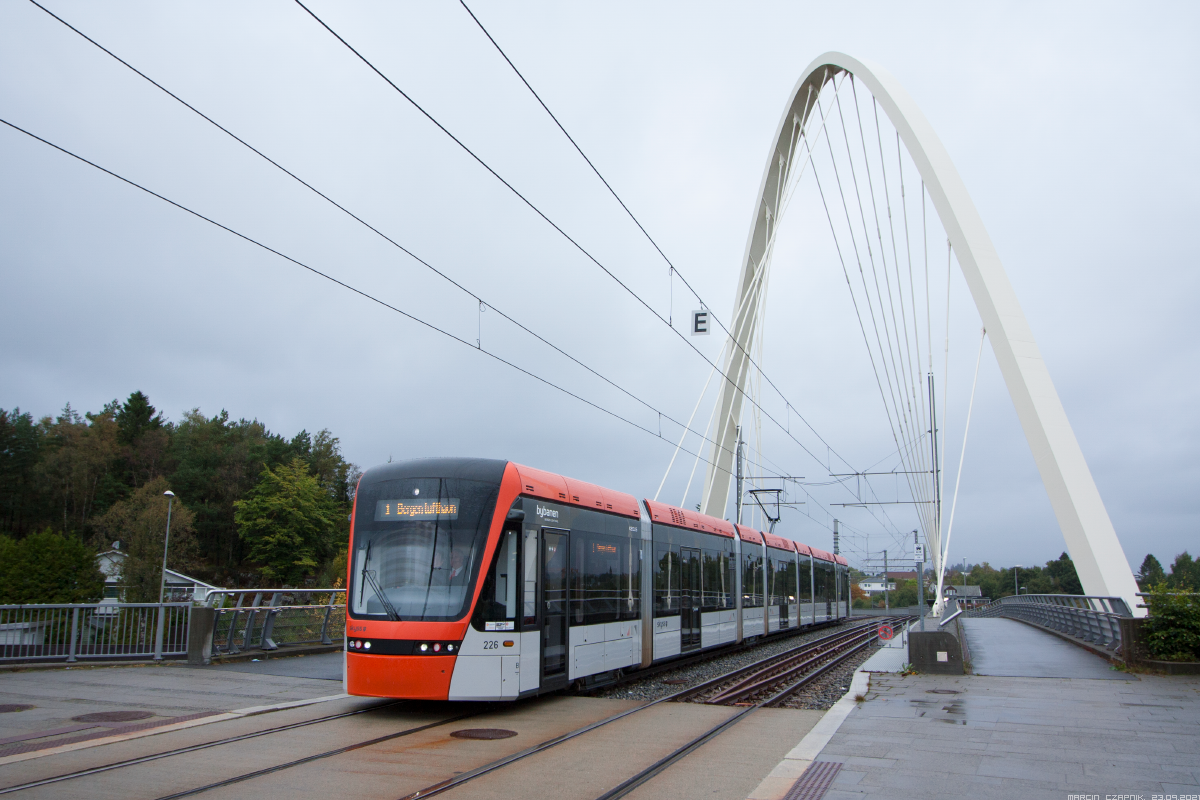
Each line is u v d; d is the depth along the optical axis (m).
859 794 7.31
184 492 73.62
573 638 13.66
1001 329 26.95
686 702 13.48
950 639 16.16
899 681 15.18
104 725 10.23
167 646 16.80
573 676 13.55
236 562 75.94
